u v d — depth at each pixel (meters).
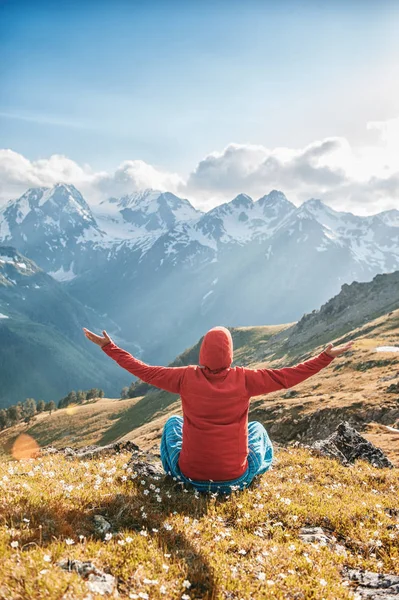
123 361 7.25
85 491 7.10
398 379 61.84
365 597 5.11
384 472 11.95
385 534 6.92
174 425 8.44
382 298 192.12
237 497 7.43
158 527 6.02
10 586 4.00
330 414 53.31
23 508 5.75
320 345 170.12
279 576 5.19
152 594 4.39
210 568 5.10
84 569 4.52
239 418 7.09
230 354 7.14
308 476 10.44
